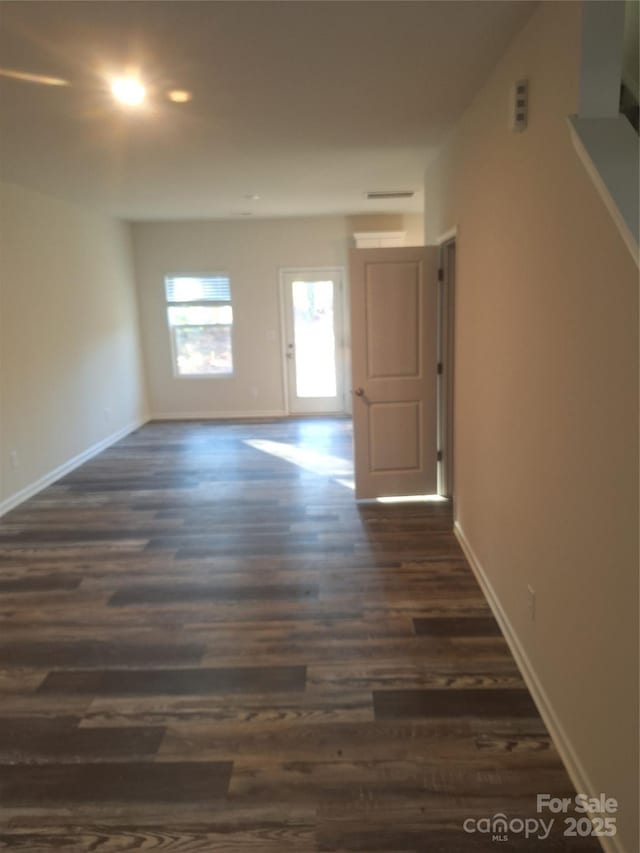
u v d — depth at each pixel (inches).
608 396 57.9
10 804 70.7
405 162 164.2
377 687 88.7
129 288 279.6
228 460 221.9
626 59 80.7
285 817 67.5
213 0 71.7
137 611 113.5
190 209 242.7
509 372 93.4
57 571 131.3
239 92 104.7
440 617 107.3
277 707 85.4
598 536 61.4
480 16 77.9
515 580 93.6
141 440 260.2
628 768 56.4
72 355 219.8
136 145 139.2
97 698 88.9
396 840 64.2
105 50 86.7
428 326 161.6
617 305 55.6
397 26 80.4
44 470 196.5
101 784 73.0
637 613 53.6
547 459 76.4
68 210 218.8
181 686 91.0
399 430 168.2
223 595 118.5
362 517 158.6
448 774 72.3
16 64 91.4
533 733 78.4
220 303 292.7
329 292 289.7
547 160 73.4
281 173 174.2
